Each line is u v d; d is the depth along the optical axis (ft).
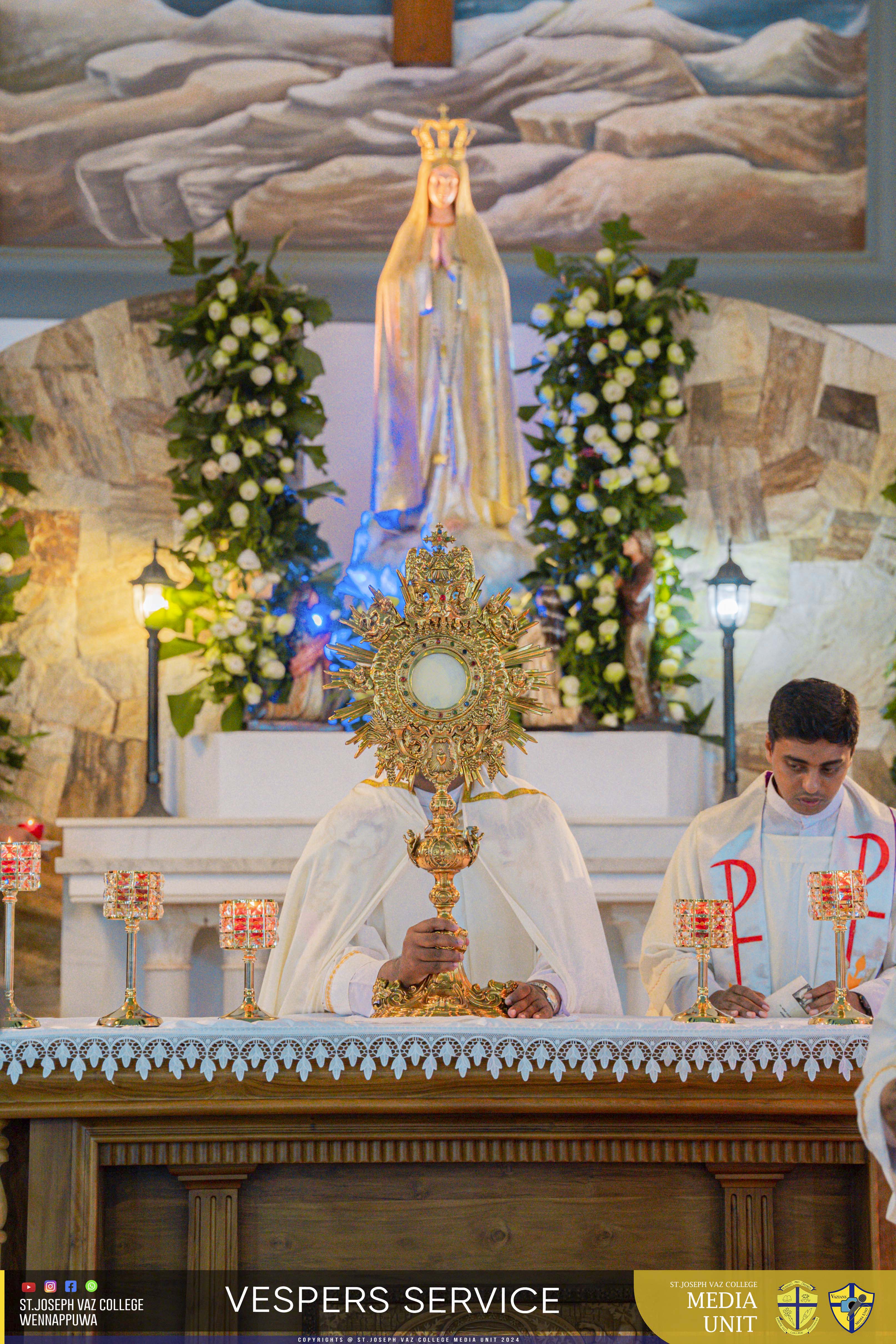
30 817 20.62
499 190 23.61
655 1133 9.27
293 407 20.67
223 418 20.51
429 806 11.68
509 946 11.59
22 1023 9.53
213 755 18.98
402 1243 9.32
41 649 21.11
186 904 17.93
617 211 23.54
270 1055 9.04
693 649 21.11
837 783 11.91
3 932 19.80
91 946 18.47
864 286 22.84
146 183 23.45
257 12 23.93
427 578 10.91
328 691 19.35
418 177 23.13
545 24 23.97
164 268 22.80
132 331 21.94
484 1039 9.05
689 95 23.77
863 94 23.54
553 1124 9.26
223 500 20.29
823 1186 9.45
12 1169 9.43
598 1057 9.05
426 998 10.09
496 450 20.04
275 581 19.43
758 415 22.08
